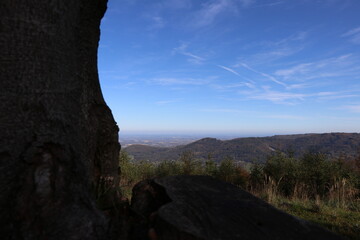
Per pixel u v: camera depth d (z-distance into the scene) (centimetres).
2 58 162
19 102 163
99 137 266
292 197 677
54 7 182
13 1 167
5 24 164
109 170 274
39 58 172
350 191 682
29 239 145
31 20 171
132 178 839
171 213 164
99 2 256
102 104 276
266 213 179
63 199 164
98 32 269
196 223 156
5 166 154
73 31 205
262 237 151
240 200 195
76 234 152
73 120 193
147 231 165
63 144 177
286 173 815
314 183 782
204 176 239
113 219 178
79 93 214
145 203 209
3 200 150
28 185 155
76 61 209
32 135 164
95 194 234
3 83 160
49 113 173
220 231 151
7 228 145
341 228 392
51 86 177
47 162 166
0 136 155
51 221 153
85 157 228
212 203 186
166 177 229
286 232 158
